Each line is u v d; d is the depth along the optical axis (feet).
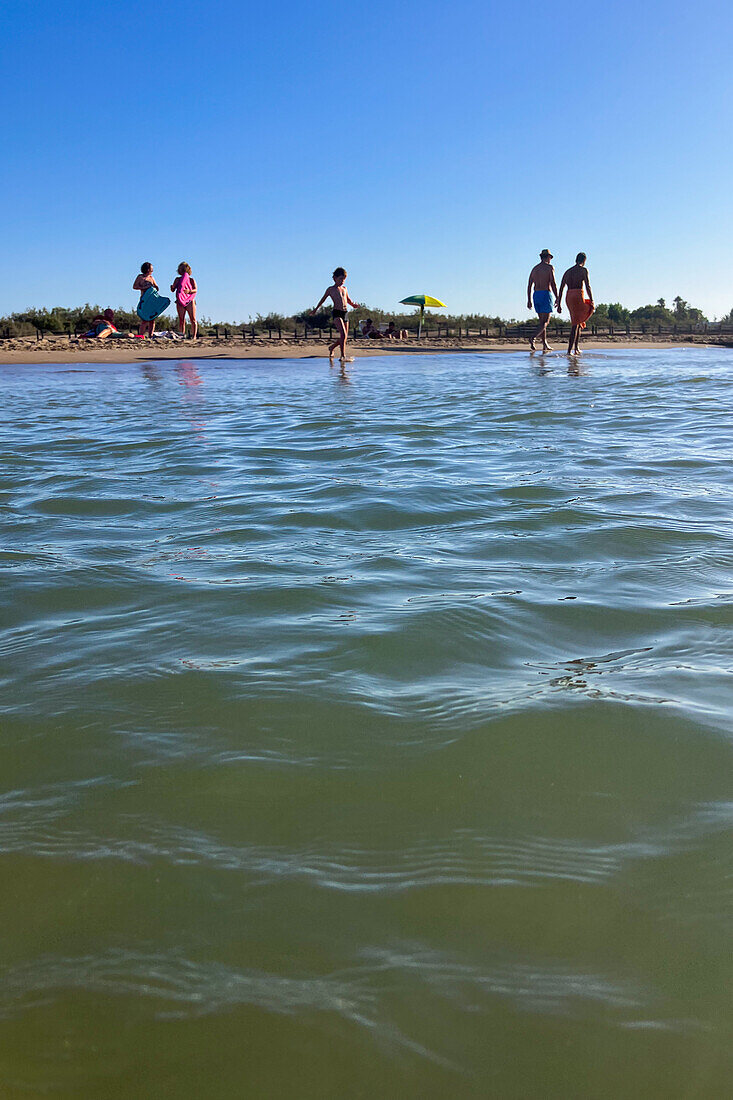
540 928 4.85
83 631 9.44
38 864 5.44
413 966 4.58
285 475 19.04
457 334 126.82
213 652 8.75
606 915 4.95
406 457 21.21
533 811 5.97
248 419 30.27
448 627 9.39
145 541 13.42
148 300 98.37
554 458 20.75
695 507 15.19
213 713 7.38
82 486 17.98
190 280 101.19
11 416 32.17
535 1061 4.06
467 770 6.48
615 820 5.86
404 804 6.05
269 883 5.23
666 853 5.49
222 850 5.55
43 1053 4.13
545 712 7.37
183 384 49.08
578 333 67.10
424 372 57.57
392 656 8.62
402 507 15.51
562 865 5.38
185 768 6.51
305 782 6.32
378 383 47.70
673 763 6.57
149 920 4.95
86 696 7.75
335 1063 4.06
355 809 5.98
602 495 16.30
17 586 11.09
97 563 12.11
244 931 4.84
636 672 8.22
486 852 5.51
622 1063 4.05
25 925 4.93
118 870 5.37
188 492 17.28
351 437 25.08
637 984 4.47
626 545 12.73
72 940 4.81
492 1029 4.21
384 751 6.77
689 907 5.00
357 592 10.66
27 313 131.95
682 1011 4.31
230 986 4.48
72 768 6.54
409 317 151.33
